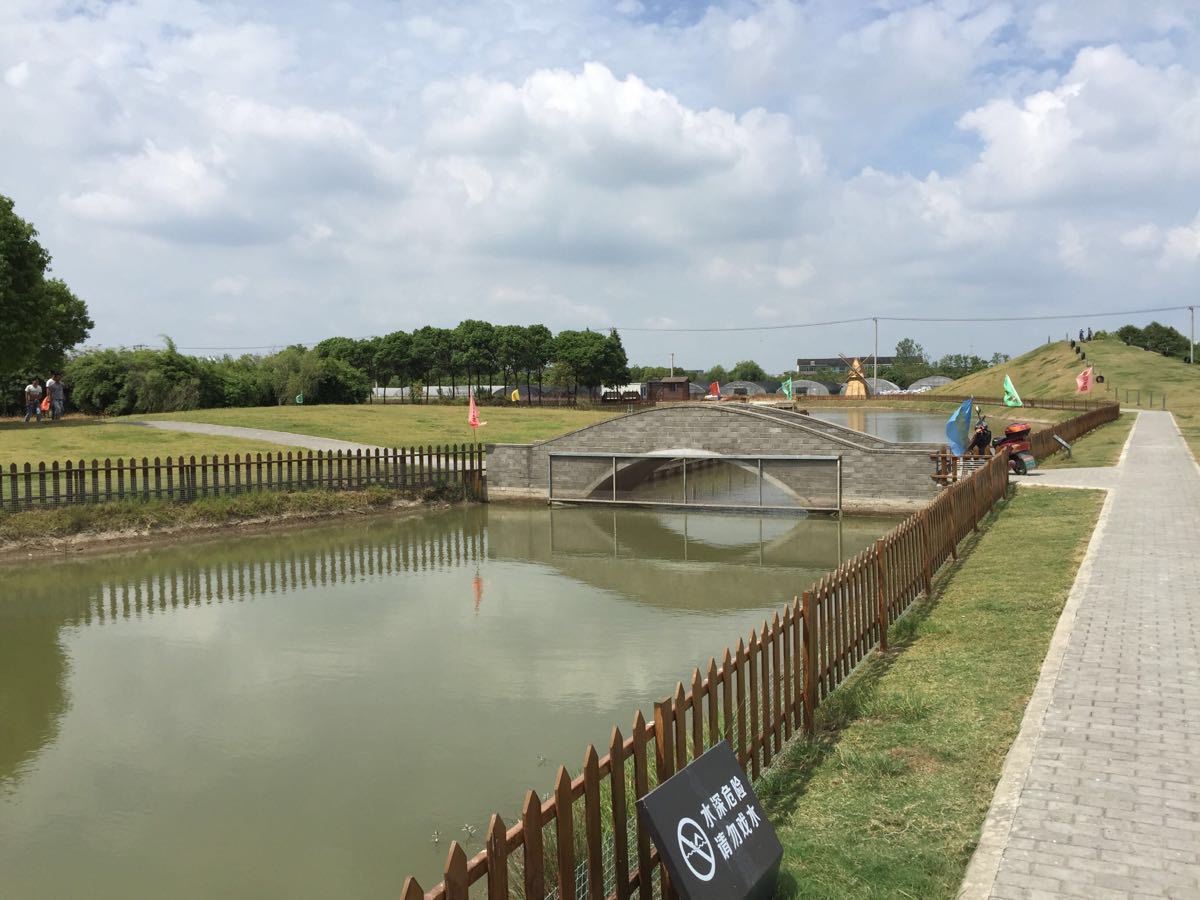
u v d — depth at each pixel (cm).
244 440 3825
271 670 1352
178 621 1659
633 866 588
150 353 6494
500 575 2048
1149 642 945
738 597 1795
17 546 2220
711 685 617
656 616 1639
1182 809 591
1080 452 3369
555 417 6006
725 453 2898
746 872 481
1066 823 580
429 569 2130
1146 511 1833
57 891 781
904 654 995
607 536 2567
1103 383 8850
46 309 4212
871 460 2731
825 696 852
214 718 1163
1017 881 516
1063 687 824
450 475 3191
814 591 814
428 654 1416
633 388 11275
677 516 2883
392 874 797
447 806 913
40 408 4259
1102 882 511
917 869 543
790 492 2825
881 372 16788
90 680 1323
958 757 705
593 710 1162
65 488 2709
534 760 1013
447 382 11562
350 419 5100
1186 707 764
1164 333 13225
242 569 2138
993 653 960
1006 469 2248
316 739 1088
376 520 2836
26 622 1669
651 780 730
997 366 12606
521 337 9519
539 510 3048
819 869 550
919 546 1238
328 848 841
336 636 1531
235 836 866
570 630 1546
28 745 1088
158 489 2548
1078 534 1611
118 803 938
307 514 2770
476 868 385
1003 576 1324
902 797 644
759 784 681
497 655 1403
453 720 1137
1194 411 6353
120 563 2188
